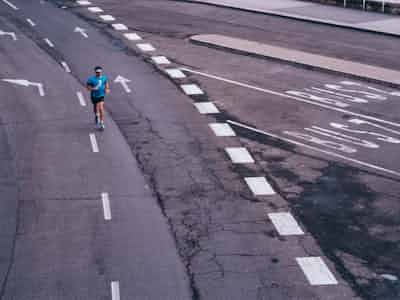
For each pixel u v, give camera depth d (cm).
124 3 4256
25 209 1695
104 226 1616
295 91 2630
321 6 4200
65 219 1647
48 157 2012
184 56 3105
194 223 1633
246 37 3425
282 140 2144
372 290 1367
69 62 3003
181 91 2620
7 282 1384
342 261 1474
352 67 2897
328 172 1917
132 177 1881
